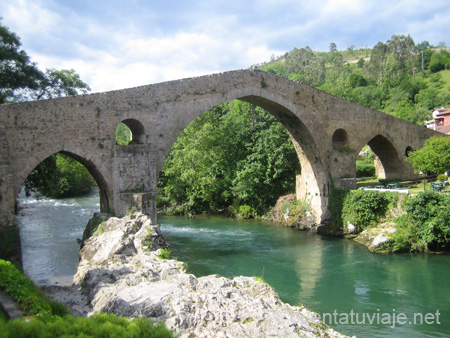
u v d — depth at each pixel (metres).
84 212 44.81
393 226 28.73
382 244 27.62
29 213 43.78
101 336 9.08
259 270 23.98
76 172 61.66
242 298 14.67
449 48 143.75
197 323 12.52
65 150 23.05
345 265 24.83
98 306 14.49
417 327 16.17
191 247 29.97
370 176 52.22
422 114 74.44
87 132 23.94
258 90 31.77
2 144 20.48
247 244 30.98
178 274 17.09
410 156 34.62
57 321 9.26
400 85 89.94
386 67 98.38
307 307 18.25
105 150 24.66
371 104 83.88
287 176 43.81
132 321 10.88
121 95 25.31
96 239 21.23
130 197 24.66
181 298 13.98
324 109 35.75
